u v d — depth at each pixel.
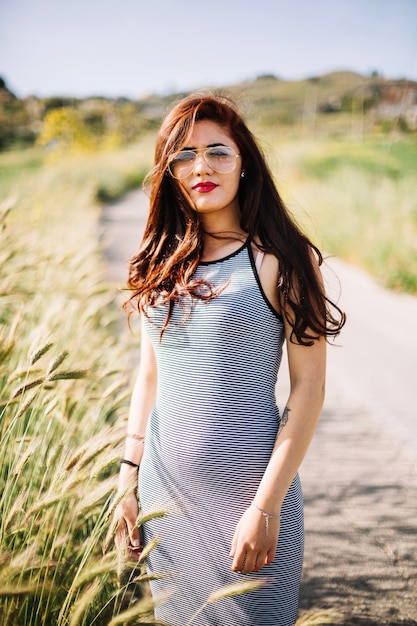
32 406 2.23
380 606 2.43
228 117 1.64
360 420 4.43
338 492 3.40
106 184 26.39
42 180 14.39
